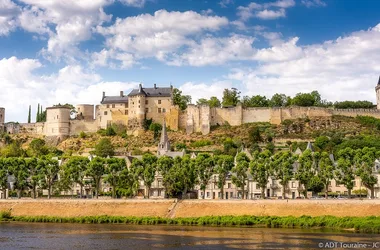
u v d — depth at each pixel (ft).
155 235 505.66
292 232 515.50
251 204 607.78
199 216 606.96
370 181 611.06
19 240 481.87
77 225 588.91
